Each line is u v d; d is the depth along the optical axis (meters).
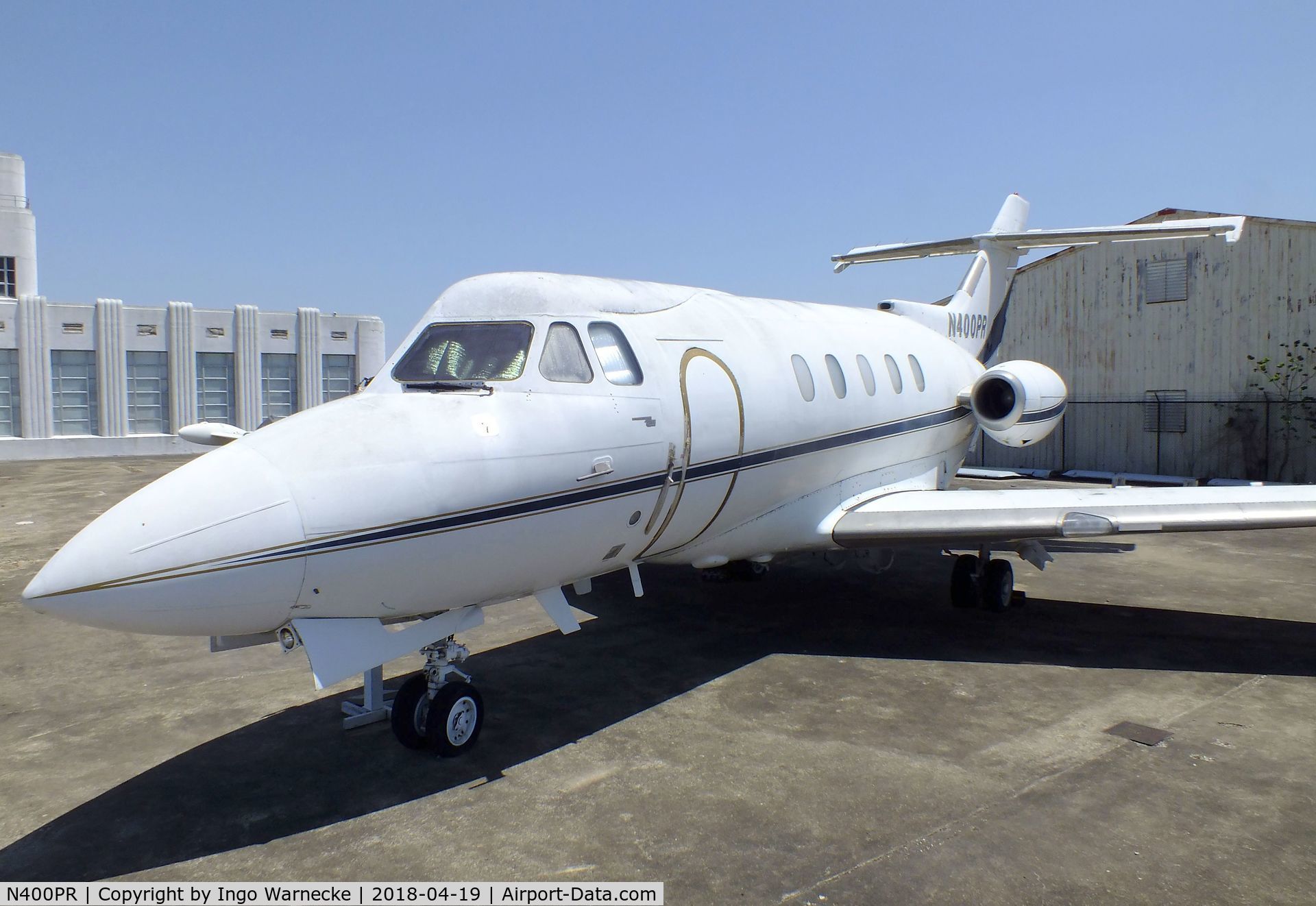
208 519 4.03
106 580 3.85
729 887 3.71
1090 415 20.44
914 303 10.57
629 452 5.49
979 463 22.72
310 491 4.26
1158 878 3.76
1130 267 19.59
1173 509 6.86
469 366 5.26
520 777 4.85
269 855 4.06
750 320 7.16
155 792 4.73
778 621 8.12
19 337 26.70
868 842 4.07
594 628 7.91
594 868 3.88
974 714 5.73
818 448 7.26
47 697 6.30
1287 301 17.30
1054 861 3.89
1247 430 17.97
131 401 28.34
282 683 6.55
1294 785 4.65
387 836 4.21
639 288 6.44
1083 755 5.05
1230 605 8.65
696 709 5.88
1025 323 21.50
